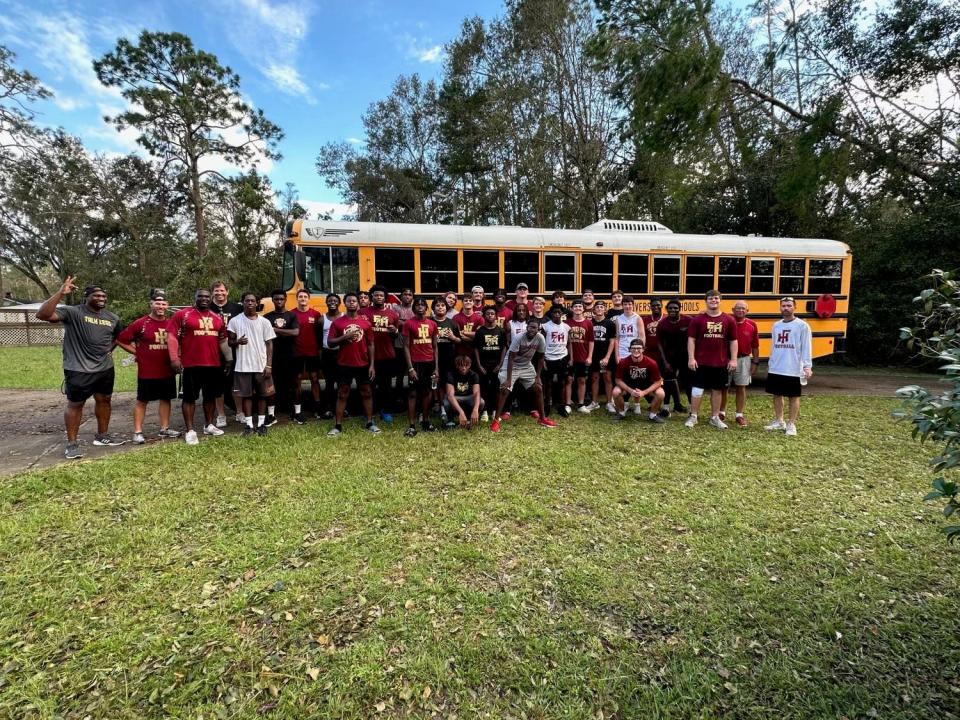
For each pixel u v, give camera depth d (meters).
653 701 2.15
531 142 20.22
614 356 7.38
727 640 2.52
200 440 5.80
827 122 12.31
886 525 3.74
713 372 6.43
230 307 6.84
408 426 6.49
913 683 2.24
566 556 3.30
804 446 5.69
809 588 2.95
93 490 4.32
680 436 6.09
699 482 4.60
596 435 6.10
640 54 12.60
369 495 4.23
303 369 6.75
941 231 12.57
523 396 7.37
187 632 2.57
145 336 5.72
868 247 14.23
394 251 7.78
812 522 3.79
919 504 4.11
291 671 2.32
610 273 8.74
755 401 8.27
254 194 25.66
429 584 2.97
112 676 2.28
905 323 12.88
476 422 6.63
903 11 12.45
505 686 2.24
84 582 2.97
